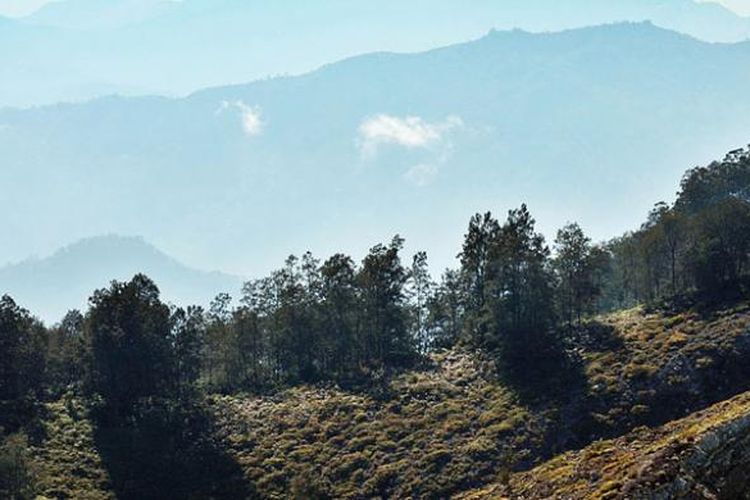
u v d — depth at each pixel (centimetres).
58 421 12456
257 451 11606
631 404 10381
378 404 12356
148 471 11206
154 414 12800
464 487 9812
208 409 12900
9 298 13950
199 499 10606
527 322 13312
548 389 11362
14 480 9919
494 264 13625
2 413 12369
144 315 13688
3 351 13275
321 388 13525
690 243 13988
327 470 10806
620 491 6025
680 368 10744
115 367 13325
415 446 10919
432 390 12444
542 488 7606
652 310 13200
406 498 9888
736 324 11375
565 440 10131
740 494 5509
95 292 14425
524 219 14400
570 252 13675
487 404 11575
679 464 5862
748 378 10250
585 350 12231
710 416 8206
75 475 10931
